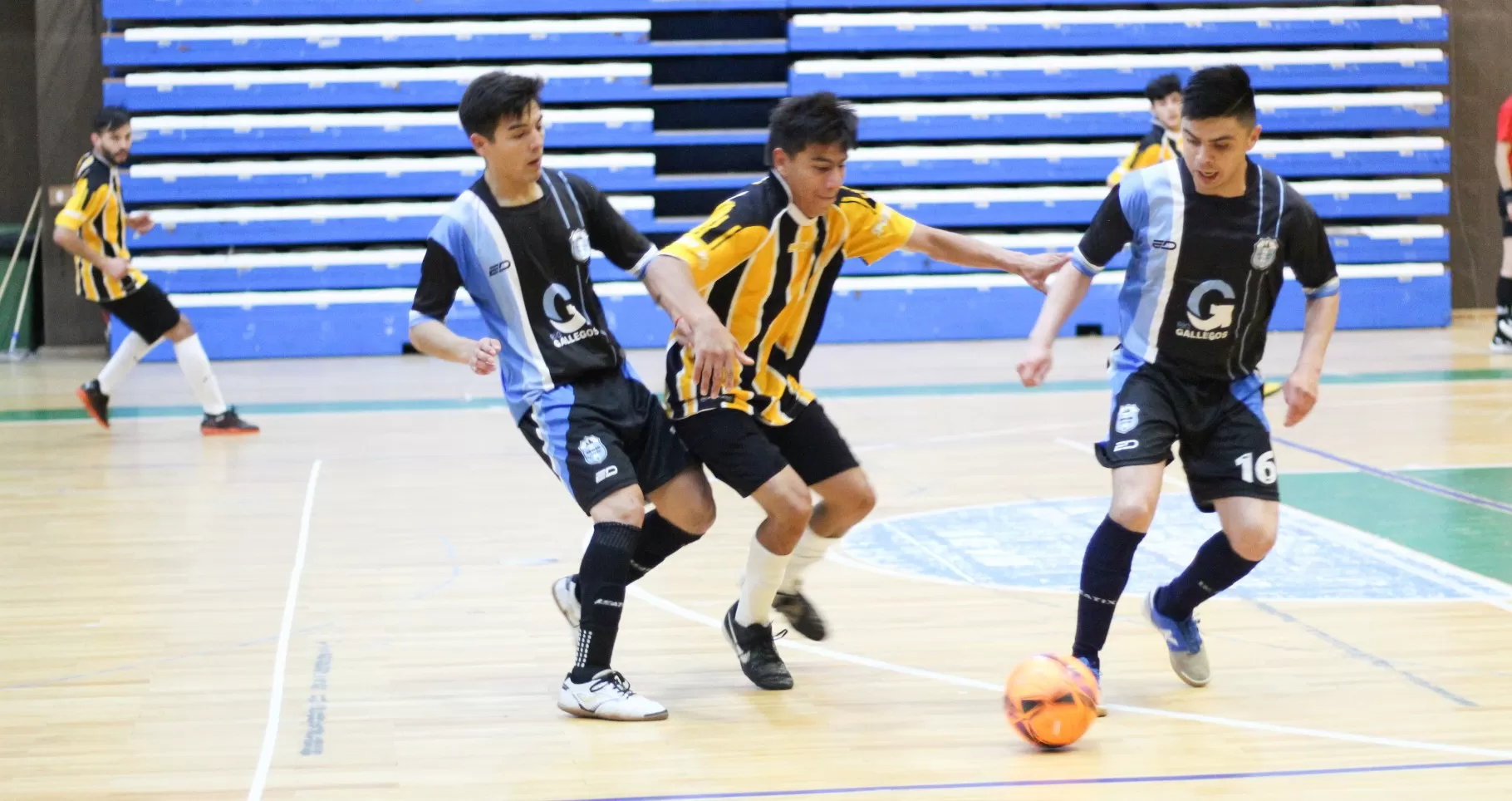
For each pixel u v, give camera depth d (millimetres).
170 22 21125
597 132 21109
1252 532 6242
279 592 8719
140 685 6961
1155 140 14141
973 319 21156
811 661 7293
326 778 5707
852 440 13633
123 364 14477
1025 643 7539
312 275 20375
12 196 21609
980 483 11719
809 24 21359
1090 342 20844
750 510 11062
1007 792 5457
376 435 14250
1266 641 7484
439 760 5898
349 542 10000
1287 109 21672
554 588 7195
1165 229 6223
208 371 14297
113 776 5742
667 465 6574
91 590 8773
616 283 20688
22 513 10977
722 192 22297
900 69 21391
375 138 20547
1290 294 21484
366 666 7258
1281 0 22672
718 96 21375
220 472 12516
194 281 20156
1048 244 21359
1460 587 8492
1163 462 6316
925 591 8594
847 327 21031
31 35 21422
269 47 20531
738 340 6438
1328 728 6164
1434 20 21859
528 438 6609
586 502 6371
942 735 6145
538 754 5949
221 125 20359
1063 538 9875
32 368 19406
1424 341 20188
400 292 20469
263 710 6578
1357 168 21844
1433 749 5883
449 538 10086
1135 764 5754
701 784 5570
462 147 20797
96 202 13852
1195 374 6402
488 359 5945
